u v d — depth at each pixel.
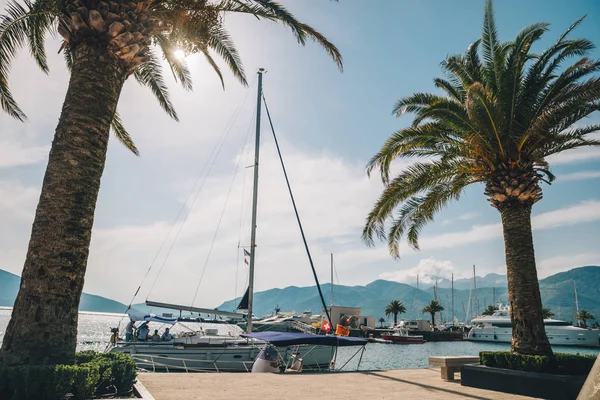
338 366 39.09
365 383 10.52
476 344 78.88
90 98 7.23
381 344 73.06
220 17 9.45
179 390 8.36
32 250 6.54
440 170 14.07
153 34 9.23
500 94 12.15
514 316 11.02
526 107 12.27
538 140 11.82
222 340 22.47
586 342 63.75
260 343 22.94
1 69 9.31
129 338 21.69
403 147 14.09
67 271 6.56
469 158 13.82
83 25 7.37
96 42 7.48
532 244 11.44
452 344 78.38
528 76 12.57
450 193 15.21
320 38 10.92
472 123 11.98
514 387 9.41
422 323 91.75
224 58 13.95
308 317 58.47
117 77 7.70
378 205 14.79
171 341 21.55
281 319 50.69
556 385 8.76
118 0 7.58
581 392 1.06
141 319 21.97
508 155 12.04
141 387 7.17
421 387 10.02
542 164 11.93
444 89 14.98
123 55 7.72
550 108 11.90
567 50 11.91
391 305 122.81
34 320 6.25
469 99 11.39
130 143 15.08
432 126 13.66
